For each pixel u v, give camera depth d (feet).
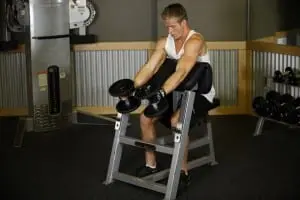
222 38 18.99
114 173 12.12
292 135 16.33
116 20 19.57
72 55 19.20
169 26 11.39
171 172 10.96
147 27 19.67
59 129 17.46
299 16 18.37
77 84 19.47
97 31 19.58
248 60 18.85
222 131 16.92
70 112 17.69
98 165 13.71
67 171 13.28
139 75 11.72
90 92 19.61
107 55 19.43
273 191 11.67
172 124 11.48
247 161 13.82
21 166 13.71
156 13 18.95
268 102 15.87
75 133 16.98
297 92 16.81
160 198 11.39
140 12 19.57
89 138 16.38
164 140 12.03
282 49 17.02
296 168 13.23
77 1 18.39
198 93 11.66
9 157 14.52
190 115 10.97
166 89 10.78
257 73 18.52
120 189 11.94
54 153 14.83
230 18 18.86
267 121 17.94
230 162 13.73
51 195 11.62
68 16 16.85
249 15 18.78
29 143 15.87
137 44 19.38
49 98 16.96
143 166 12.70
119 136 11.96
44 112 16.99
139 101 11.41
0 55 18.76
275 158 14.06
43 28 16.31
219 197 11.37
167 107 10.89
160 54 11.91
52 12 16.39
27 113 19.30
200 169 13.17
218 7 18.84
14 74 18.97
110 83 19.61
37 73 16.56
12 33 18.52
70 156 14.53
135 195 11.57
